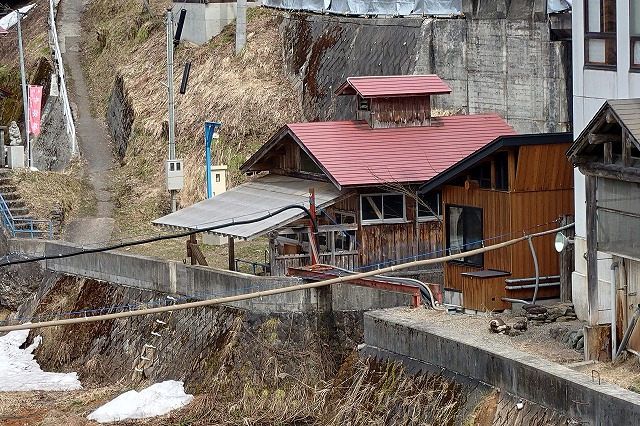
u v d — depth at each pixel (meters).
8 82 68.75
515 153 32.88
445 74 46.62
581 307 31.69
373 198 37.75
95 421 33.94
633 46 29.39
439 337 29.86
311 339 34.81
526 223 33.22
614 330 28.02
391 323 31.66
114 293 41.62
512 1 44.03
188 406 34.50
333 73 51.75
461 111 46.06
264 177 41.84
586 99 31.47
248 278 36.03
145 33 65.06
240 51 57.06
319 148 38.53
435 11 48.53
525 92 43.47
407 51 48.06
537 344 29.55
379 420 30.28
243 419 33.00
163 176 52.53
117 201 51.69
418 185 37.50
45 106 64.06
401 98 39.97
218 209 39.56
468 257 34.47
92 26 73.00
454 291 34.69
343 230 37.38
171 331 38.12
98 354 39.81
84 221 49.38
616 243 27.75
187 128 54.12
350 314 35.00
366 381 31.95
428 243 38.31
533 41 43.00
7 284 45.84
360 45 50.88
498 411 27.59
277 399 33.56
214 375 35.50
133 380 37.84
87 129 60.88
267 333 35.41
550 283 33.50
